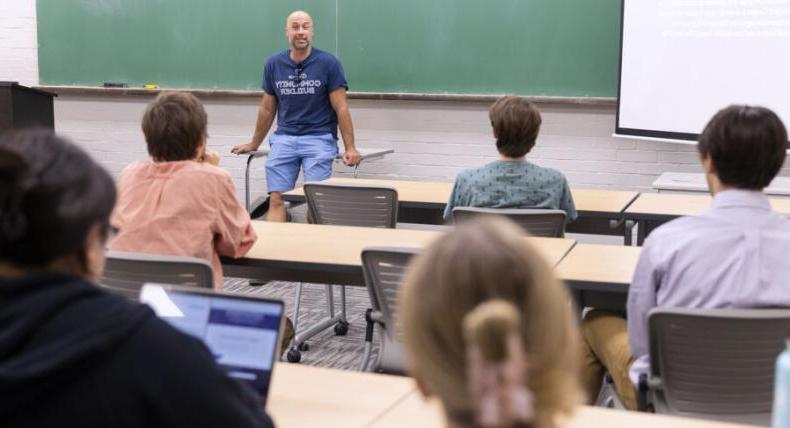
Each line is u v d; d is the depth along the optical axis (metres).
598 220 4.24
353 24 6.04
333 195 3.90
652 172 5.70
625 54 5.39
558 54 5.69
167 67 6.45
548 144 5.83
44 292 0.97
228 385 1.02
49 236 0.96
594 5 5.58
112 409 0.95
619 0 5.53
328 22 6.08
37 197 0.95
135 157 6.65
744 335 1.92
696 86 5.15
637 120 5.38
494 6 5.77
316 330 4.15
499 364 0.61
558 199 3.47
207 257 2.58
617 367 2.38
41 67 6.67
